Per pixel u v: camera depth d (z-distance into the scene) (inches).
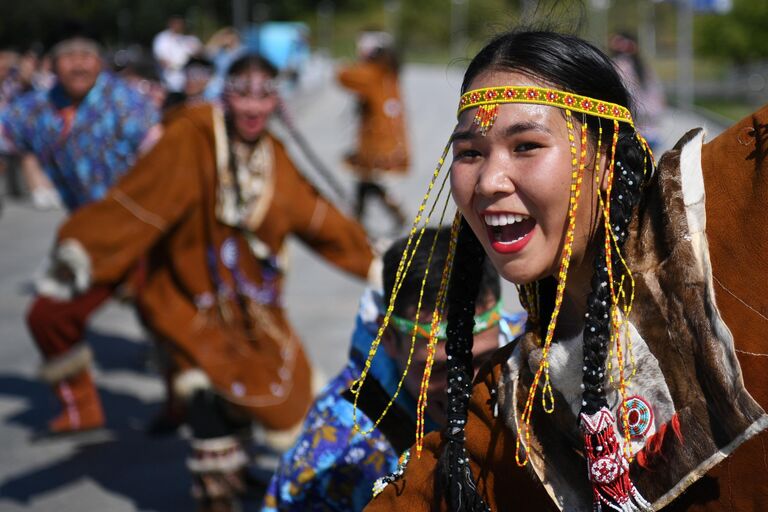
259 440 339.9
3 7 1424.7
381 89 705.6
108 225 273.6
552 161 99.5
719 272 101.7
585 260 105.7
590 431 100.9
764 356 98.5
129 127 365.7
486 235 104.1
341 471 160.4
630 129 104.0
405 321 151.7
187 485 313.4
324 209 291.4
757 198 100.7
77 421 332.8
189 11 1994.3
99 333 481.4
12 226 755.4
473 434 114.0
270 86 277.6
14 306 521.0
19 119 371.9
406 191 853.2
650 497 101.0
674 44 2490.2
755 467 99.9
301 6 3437.5
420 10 3941.9
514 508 111.9
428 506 117.8
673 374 99.7
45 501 302.2
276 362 277.4
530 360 109.1
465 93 104.6
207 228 276.8
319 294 525.0
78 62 360.8
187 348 269.4
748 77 1502.2
